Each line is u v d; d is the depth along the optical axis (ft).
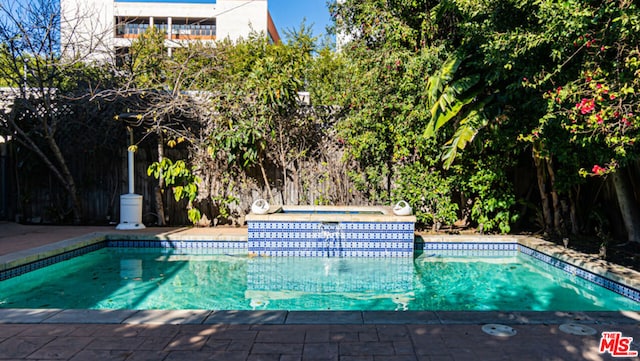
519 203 26.48
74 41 29.04
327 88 30.07
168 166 26.68
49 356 8.55
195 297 15.10
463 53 19.67
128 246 23.29
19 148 29.14
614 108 12.12
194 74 28.91
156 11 97.45
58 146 28.76
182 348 8.93
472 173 24.16
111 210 29.27
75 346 9.02
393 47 23.20
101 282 16.98
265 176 27.37
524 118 19.27
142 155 28.94
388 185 26.91
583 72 13.60
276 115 26.78
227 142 25.43
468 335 9.66
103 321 10.40
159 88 27.35
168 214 28.68
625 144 12.87
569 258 17.98
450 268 19.70
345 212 25.32
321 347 8.97
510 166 24.76
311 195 28.04
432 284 17.08
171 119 27.48
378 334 9.67
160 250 23.03
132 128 27.48
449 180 24.47
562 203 24.29
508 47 15.03
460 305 14.51
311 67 40.50
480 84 20.66
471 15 16.89
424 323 10.35
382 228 21.26
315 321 10.43
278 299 14.94
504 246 23.11
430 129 21.01
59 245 19.85
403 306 14.33
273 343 9.17
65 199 29.58
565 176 21.53
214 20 100.42
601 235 19.52
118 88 26.73
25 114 28.32
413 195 25.17
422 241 22.93
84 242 21.20
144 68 29.19
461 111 22.21
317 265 19.88
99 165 29.32
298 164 28.04
